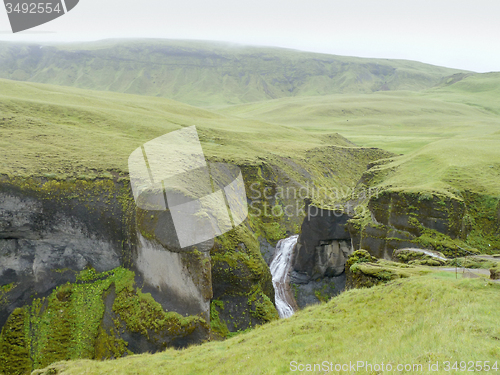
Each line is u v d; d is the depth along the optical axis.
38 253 37.12
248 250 38.69
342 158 87.38
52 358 31.97
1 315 33.94
